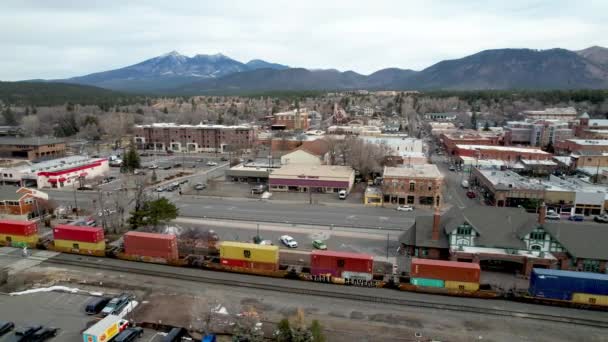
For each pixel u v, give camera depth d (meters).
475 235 49.41
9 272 48.41
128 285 45.12
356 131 156.38
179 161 133.50
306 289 43.97
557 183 83.88
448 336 35.38
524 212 52.56
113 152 149.12
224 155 146.50
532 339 34.97
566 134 155.12
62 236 54.62
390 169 87.94
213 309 39.91
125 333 34.47
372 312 39.34
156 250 50.94
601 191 74.88
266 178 100.38
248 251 47.84
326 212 74.25
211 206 78.12
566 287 40.31
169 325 36.78
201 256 52.50
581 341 34.66
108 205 78.19
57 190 91.19
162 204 59.66
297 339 30.69
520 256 46.66
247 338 33.44
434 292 43.00
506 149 123.00
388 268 48.91
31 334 35.03
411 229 54.16
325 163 110.75
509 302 41.28
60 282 45.84
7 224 56.22
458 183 99.75
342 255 45.47
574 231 47.72
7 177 94.44
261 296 42.53
